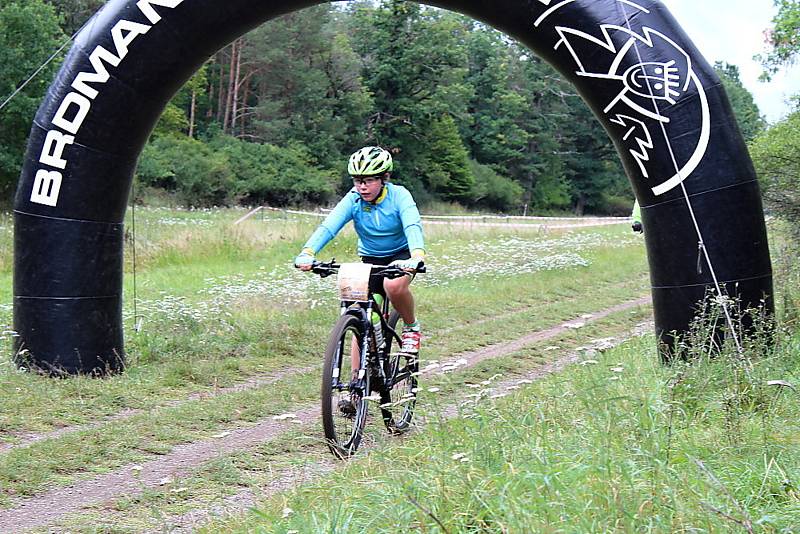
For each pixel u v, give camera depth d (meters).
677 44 7.19
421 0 7.71
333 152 52.56
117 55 7.16
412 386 5.71
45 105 7.27
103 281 7.32
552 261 18.12
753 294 7.07
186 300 11.71
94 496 4.30
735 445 4.02
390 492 3.44
